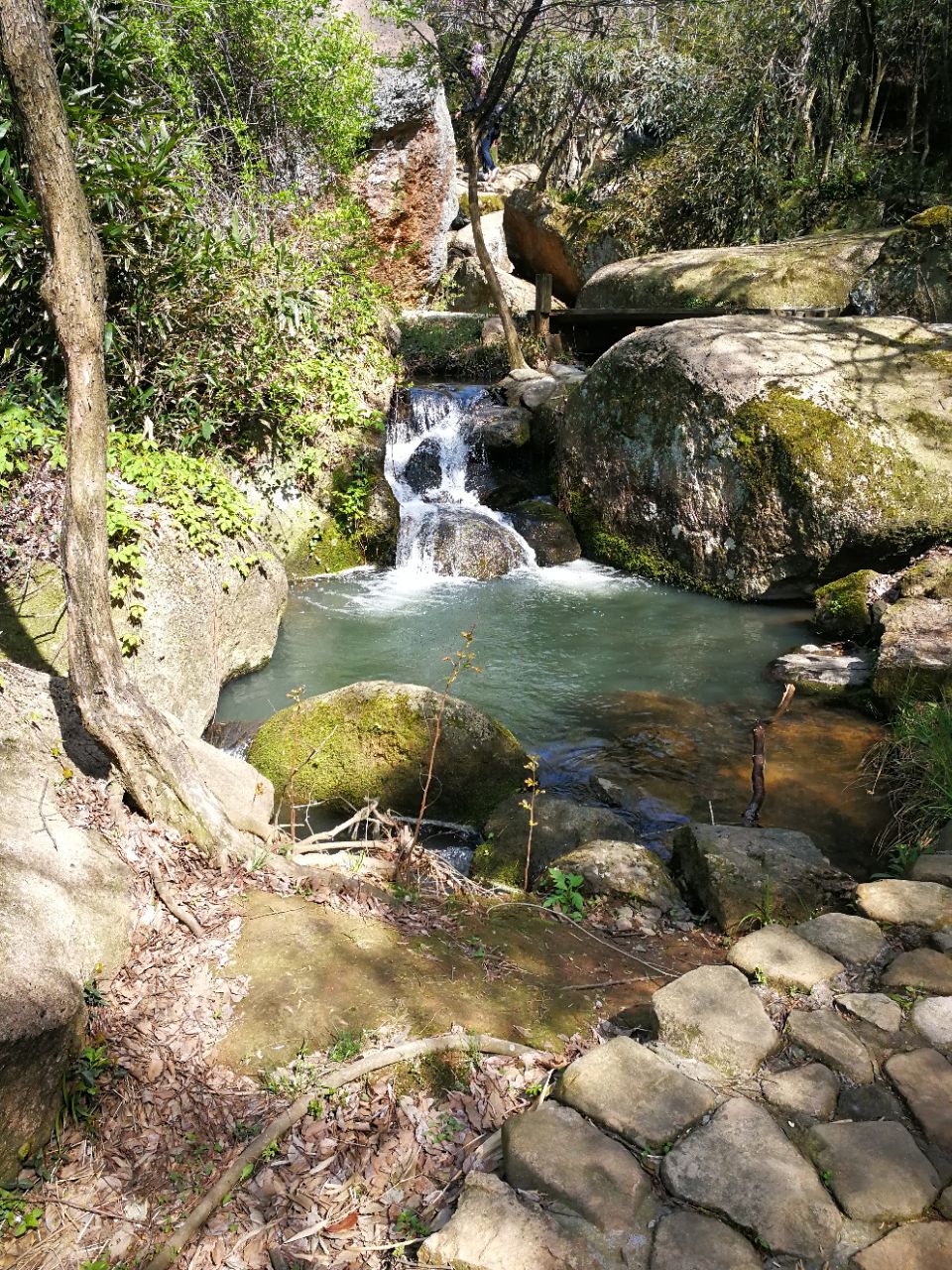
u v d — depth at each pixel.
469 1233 2.12
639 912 3.77
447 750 4.81
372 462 9.15
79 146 6.31
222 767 4.27
